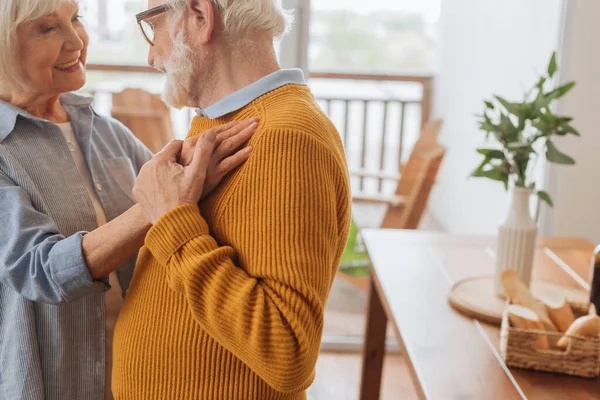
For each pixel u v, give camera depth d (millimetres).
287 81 1056
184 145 1045
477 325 1597
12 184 1260
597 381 1340
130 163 1537
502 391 1294
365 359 2398
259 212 929
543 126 1642
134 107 2836
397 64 3268
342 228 1025
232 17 1014
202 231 961
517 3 3023
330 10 3057
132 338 1088
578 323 1373
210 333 969
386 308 1751
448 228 3318
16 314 1301
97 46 2730
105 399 1423
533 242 1693
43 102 1373
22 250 1200
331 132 1040
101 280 1192
